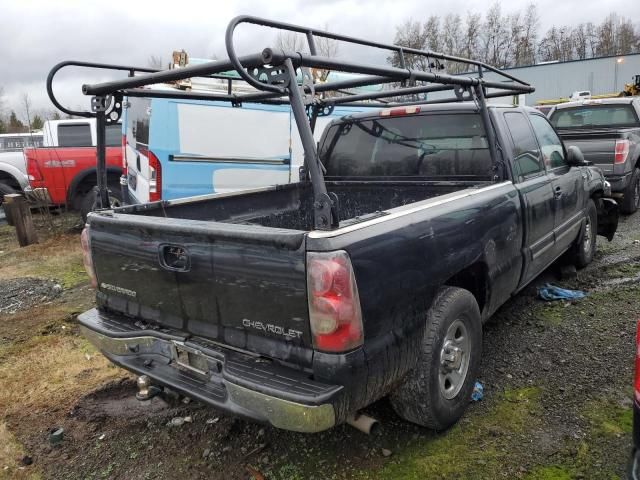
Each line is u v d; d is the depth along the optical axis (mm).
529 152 4199
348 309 2199
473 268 3320
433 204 2904
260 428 3205
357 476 2746
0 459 3059
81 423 3385
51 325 5102
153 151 6656
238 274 2398
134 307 2957
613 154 8039
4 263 7609
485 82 3568
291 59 2162
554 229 4562
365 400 2391
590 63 31812
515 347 4051
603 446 2854
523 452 2846
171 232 2598
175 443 3123
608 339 4082
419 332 2707
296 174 7941
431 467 2777
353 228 2316
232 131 7203
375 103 4961
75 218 10820
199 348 2584
